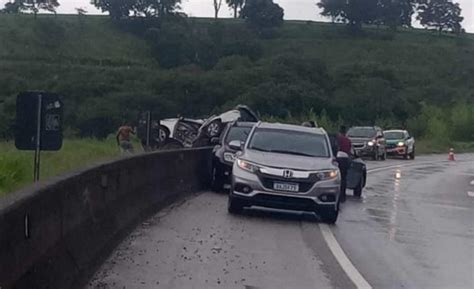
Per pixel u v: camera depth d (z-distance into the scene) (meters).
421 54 112.25
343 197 21.94
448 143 77.00
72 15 97.69
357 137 50.47
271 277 10.91
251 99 66.38
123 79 67.12
